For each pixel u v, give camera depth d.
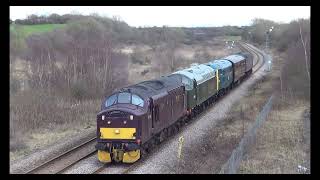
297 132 28.94
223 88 48.53
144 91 24.02
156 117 24.77
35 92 37.84
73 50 47.44
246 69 63.56
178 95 29.77
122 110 22.08
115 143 22.14
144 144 23.36
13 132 28.22
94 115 36.34
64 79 44.00
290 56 54.88
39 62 44.97
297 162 22.28
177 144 26.41
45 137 29.14
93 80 45.62
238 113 36.81
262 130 29.61
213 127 31.80
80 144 27.39
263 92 49.91
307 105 39.50
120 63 54.81
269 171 20.73
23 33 54.84
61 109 35.75
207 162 22.23
